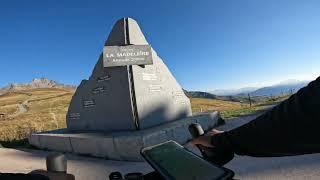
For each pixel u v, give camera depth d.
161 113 14.33
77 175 9.15
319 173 6.83
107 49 13.40
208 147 1.48
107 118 13.73
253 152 1.23
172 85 15.93
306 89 1.04
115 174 1.74
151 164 1.71
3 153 13.52
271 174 7.20
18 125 43.41
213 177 1.63
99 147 11.30
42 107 127.38
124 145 10.59
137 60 13.79
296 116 1.03
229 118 18.77
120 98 13.26
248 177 7.18
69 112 15.34
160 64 15.59
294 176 6.86
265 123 1.13
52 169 1.71
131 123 12.88
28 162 11.57
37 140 14.28
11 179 1.31
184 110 16.36
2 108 136.62
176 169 1.68
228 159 1.49
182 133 12.62
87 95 14.46
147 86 13.87
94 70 14.35
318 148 1.06
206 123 15.27
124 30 14.20
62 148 12.90
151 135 10.72
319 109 0.99
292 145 1.07
